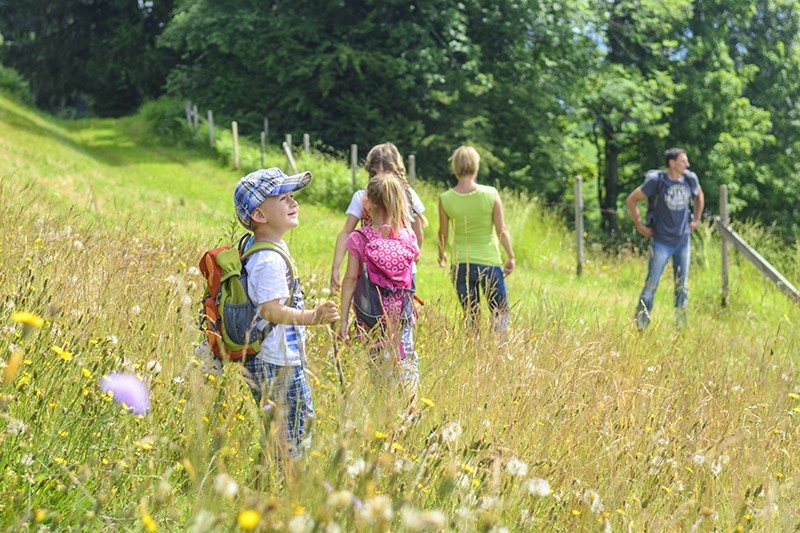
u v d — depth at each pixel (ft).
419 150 95.04
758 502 10.84
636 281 42.16
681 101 106.32
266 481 8.76
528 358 14.20
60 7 144.46
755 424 14.03
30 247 15.60
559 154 103.35
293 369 10.63
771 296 34.19
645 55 111.24
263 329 10.41
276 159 79.61
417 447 9.70
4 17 147.33
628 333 19.03
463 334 15.60
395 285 14.17
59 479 8.66
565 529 9.83
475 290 19.77
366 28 96.94
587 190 134.92
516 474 8.46
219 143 83.41
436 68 93.15
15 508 7.96
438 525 7.89
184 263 17.71
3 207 20.01
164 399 10.22
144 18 139.64
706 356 19.29
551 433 11.46
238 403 10.32
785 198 112.06
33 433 8.89
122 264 15.19
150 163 77.05
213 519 6.81
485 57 99.91
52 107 154.20
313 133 99.86
